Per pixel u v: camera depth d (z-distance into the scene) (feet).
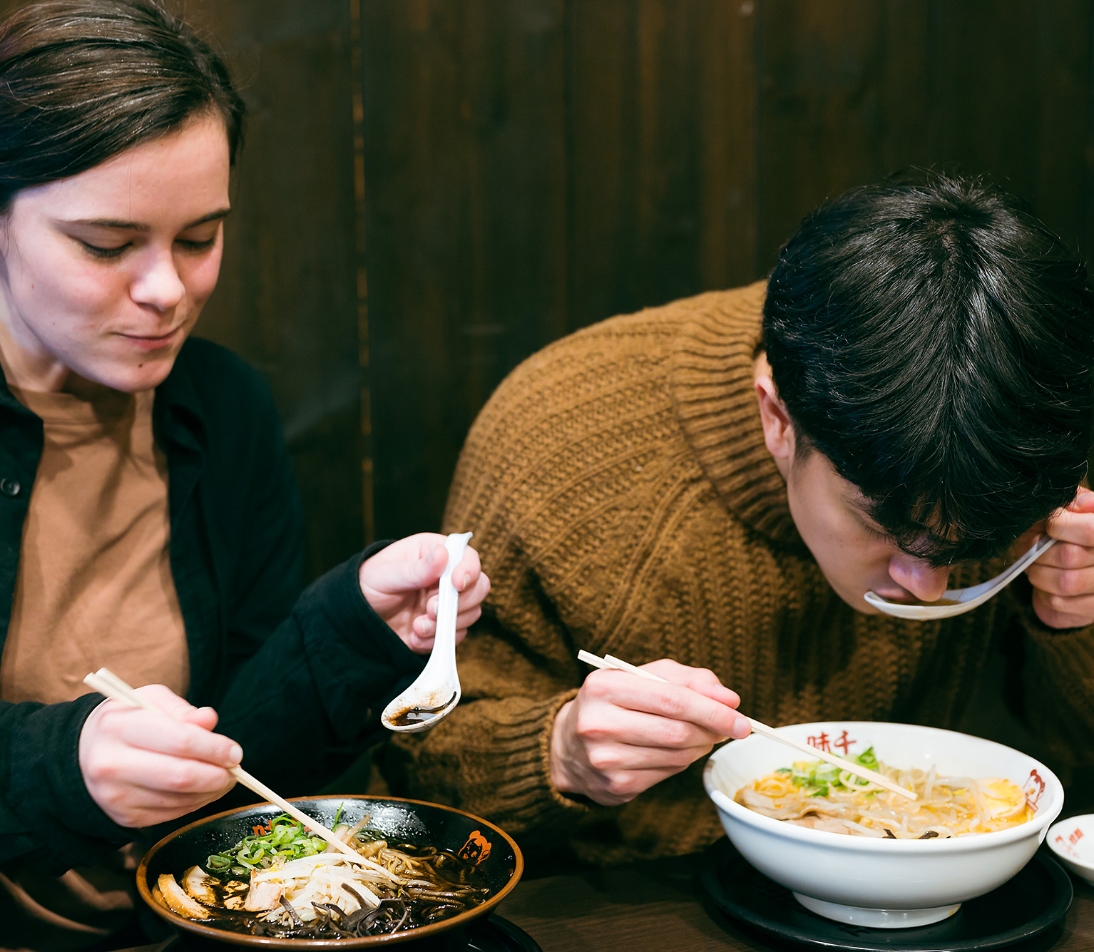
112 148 3.32
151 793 3.04
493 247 7.13
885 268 3.16
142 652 4.51
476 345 7.20
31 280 3.56
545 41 7.01
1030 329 3.01
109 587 4.46
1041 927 3.30
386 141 6.81
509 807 4.21
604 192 7.30
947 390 2.97
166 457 4.66
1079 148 8.29
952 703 5.20
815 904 3.53
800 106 7.62
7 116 3.32
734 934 3.49
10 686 4.22
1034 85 8.11
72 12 3.53
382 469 7.15
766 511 4.51
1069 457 3.06
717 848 3.97
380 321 6.98
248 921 3.03
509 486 4.82
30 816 3.16
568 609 4.76
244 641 5.08
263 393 5.17
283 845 3.45
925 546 3.19
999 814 3.63
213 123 3.62
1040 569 4.19
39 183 3.38
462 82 6.89
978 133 8.05
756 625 4.79
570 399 4.91
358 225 6.84
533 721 4.20
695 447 4.62
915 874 3.17
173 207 3.51
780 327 3.40
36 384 4.18
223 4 6.32
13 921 4.32
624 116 7.25
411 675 4.06
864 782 3.96
